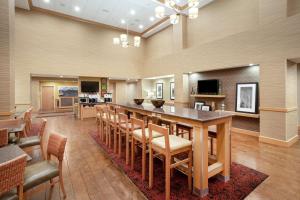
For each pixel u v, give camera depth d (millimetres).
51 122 6996
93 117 8211
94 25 8016
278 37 3768
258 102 4547
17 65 6309
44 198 1944
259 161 2914
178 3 6047
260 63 4121
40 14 6727
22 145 2605
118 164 2834
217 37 5781
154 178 2357
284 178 2350
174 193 2014
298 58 3564
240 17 5113
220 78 5609
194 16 3201
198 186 1961
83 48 7734
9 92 3480
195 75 6582
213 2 5871
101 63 8211
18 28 6316
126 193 2059
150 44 9234
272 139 3893
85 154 3330
